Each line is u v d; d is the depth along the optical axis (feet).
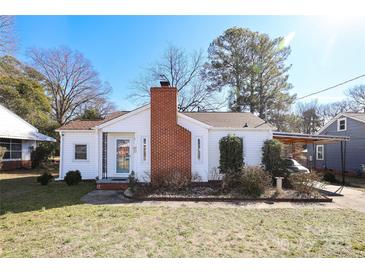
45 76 103.50
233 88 90.02
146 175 35.19
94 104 114.42
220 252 13.35
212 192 29.12
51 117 101.45
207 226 17.58
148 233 16.03
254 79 89.25
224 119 43.50
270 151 35.91
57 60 105.70
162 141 33.71
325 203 25.64
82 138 41.63
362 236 15.79
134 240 14.84
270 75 87.71
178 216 20.10
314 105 136.56
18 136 55.52
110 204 24.38
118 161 39.06
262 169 31.60
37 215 20.02
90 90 113.19
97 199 26.73
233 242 14.67
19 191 31.24
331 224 18.28
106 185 32.96
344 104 123.75
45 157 63.98
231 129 38.06
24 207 22.75
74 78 110.01
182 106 94.89
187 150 33.65
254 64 88.28
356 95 109.60
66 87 109.29
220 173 36.50
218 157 38.14
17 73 87.25
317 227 17.52
